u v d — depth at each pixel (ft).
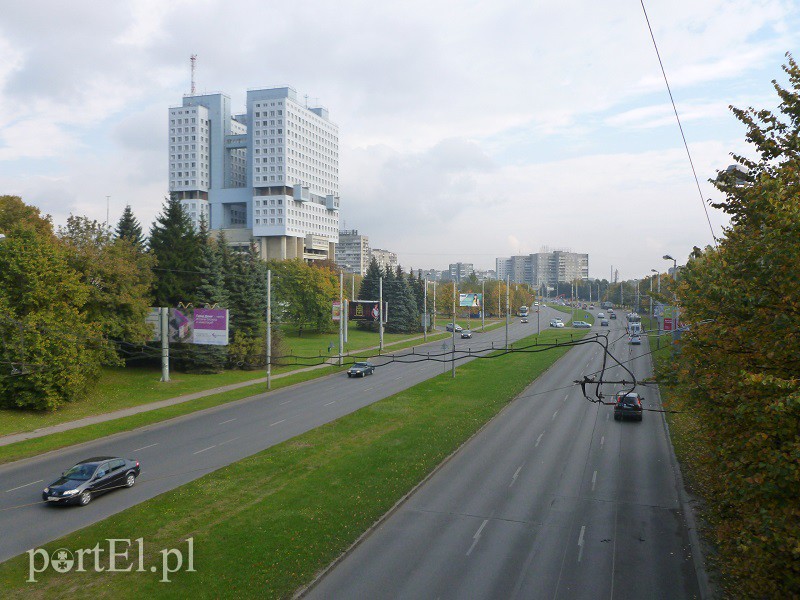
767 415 33.40
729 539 47.73
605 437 107.96
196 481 80.07
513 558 57.06
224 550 57.82
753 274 36.47
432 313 386.11
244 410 132.57
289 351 219.41
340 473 83.61
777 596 35.47
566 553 58.34
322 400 144.36
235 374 183.11
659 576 53.42
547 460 92.79
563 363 219.20
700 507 71.41
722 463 41.06
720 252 48.85
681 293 49.57
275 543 59.47
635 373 191.01
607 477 83.92
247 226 622.95
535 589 50.72
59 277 132.77
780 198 33.88
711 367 44.93
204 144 623.36
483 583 51.78
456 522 66.69
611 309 586.86
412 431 109.50
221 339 161.68
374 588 50.75
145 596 48.96
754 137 44.42
